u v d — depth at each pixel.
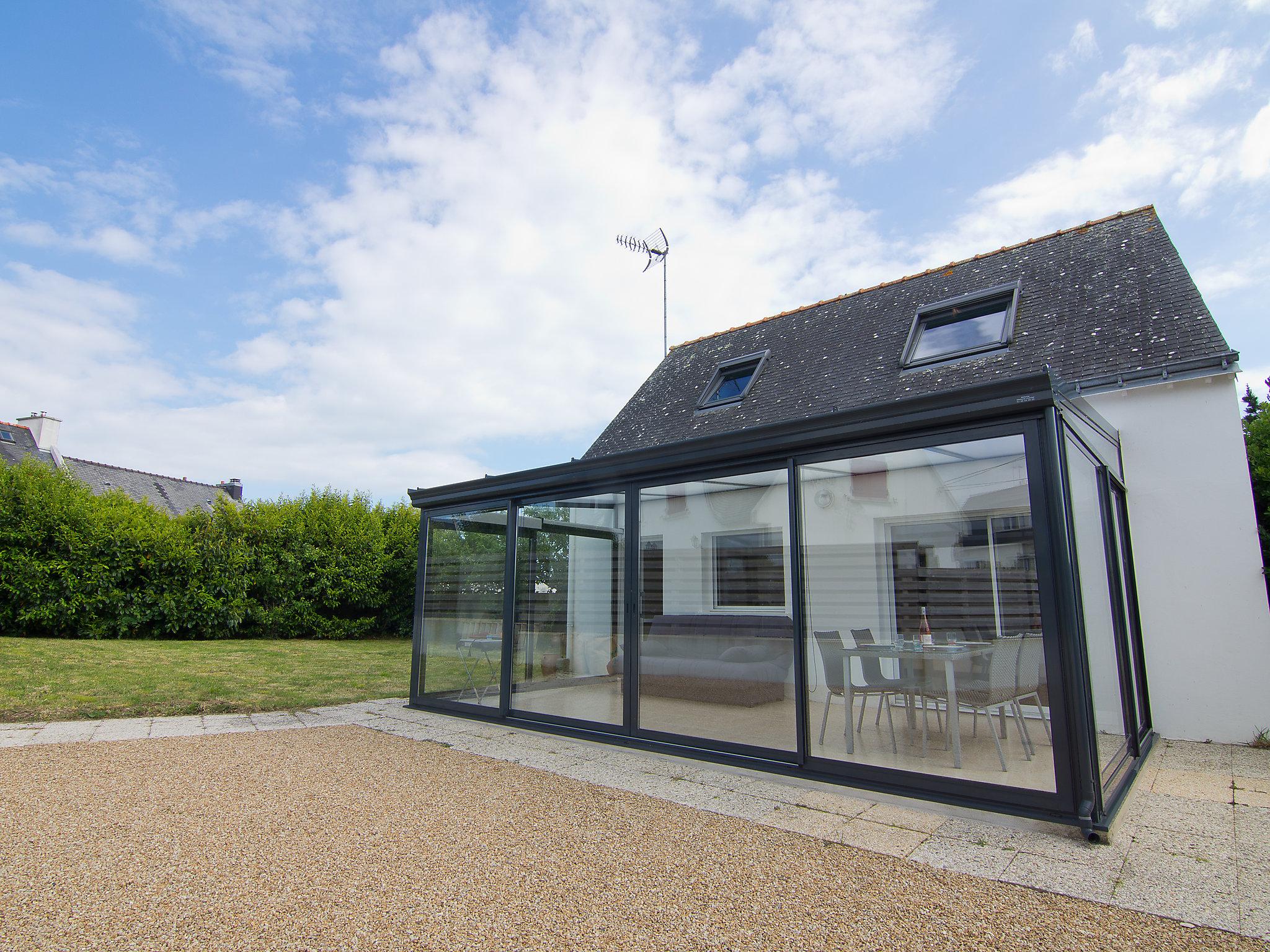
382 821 4.14
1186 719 6.38
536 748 6.10
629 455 6.35
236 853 3.60
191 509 14.21
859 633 5.00
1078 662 3.94
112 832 3.87
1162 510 6.64
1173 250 8.43
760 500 5.62
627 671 6.29
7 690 7.73
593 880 3.31
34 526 11.80
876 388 9.07
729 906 3.04
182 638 13.58
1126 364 7.02
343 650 13.33
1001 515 4.38
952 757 4.57
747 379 11.59
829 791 4.80
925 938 2.75
